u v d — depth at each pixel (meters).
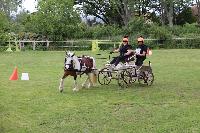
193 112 11.87
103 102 13.47
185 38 41.81
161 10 58.56
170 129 10.14
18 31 44.84
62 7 41.41
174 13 60.41
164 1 55.28
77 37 43.38
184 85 16.95
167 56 31.30
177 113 11.76
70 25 41.91
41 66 24.58
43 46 40.28
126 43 16.70
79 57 16.17
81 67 15.67
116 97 14.29
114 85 16.97
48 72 21.55
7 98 14.27
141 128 10.27
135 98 14.08
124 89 15.97
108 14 62.06
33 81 18.34
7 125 10.70
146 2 60.72
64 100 13.82
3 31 40.81
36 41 40.19
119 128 10.31
